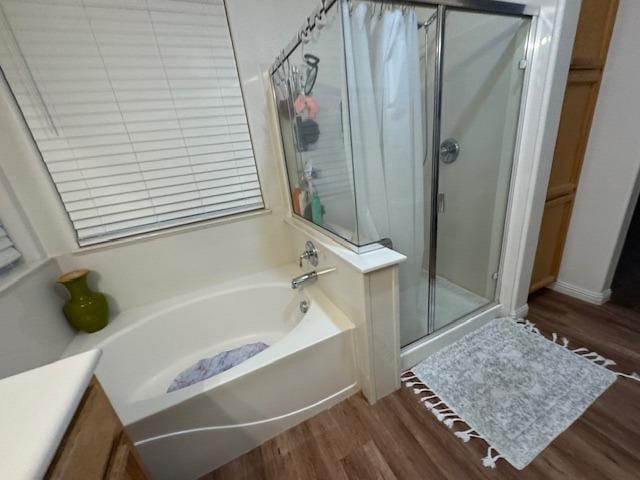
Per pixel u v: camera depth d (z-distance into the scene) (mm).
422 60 1199
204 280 1654
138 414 887
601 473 925
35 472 352
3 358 958
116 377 1291
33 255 1240
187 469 1008
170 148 1420
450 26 1215
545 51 1188
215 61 1395
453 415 1167
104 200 1361
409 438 1104
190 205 1542
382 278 1066
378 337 1150
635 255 2242
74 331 1345
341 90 1050
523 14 1165
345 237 1223
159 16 1249
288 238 1822
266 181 1669
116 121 1294
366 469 1020
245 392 1036
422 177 1377
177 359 1534
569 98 1409
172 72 1332
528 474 944
